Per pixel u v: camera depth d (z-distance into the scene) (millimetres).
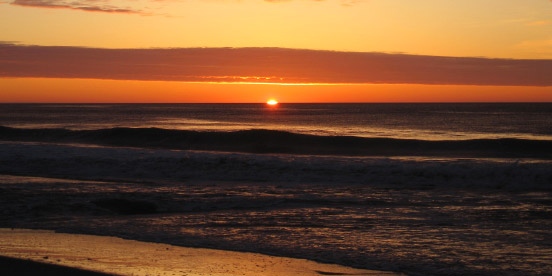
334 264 7336
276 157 17656
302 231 9258
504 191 13500
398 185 14469
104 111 105000
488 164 15820
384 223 9820
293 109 140375
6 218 10383
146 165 17344
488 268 7090
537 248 8047
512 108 137625
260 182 15016
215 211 11055
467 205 11547
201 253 7906
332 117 79750
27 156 18875
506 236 8789
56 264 7207
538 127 49094
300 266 7250
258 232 9219
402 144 24406
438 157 20984
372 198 12438
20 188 13547
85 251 7980
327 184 14578
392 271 7020
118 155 18656
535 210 10930
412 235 8898
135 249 8125
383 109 135750
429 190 13617
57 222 10055
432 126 51000
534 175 14680
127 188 13727
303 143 25469
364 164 16422
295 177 15633
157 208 11367
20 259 7457
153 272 6891
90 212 10945
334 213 10758
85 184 14414
